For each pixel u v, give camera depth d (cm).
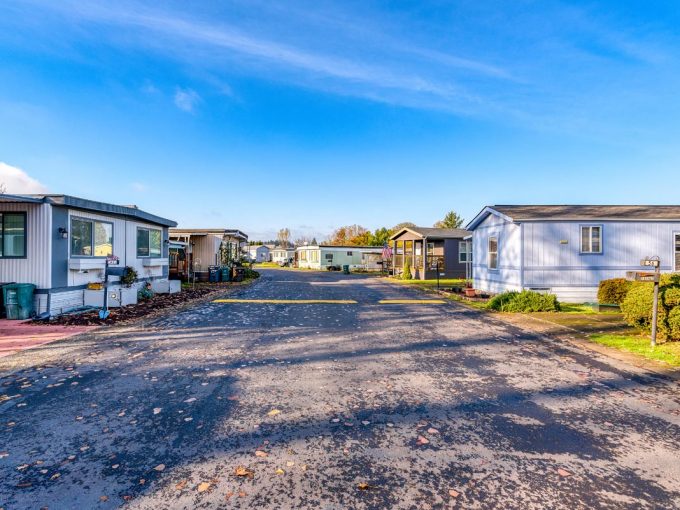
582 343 672
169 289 1441
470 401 407
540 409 387
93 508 236
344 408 386
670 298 645
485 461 291
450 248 2562
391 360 562
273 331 764
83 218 1030
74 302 996
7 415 366
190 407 387
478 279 1605
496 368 525
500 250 1394
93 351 602
